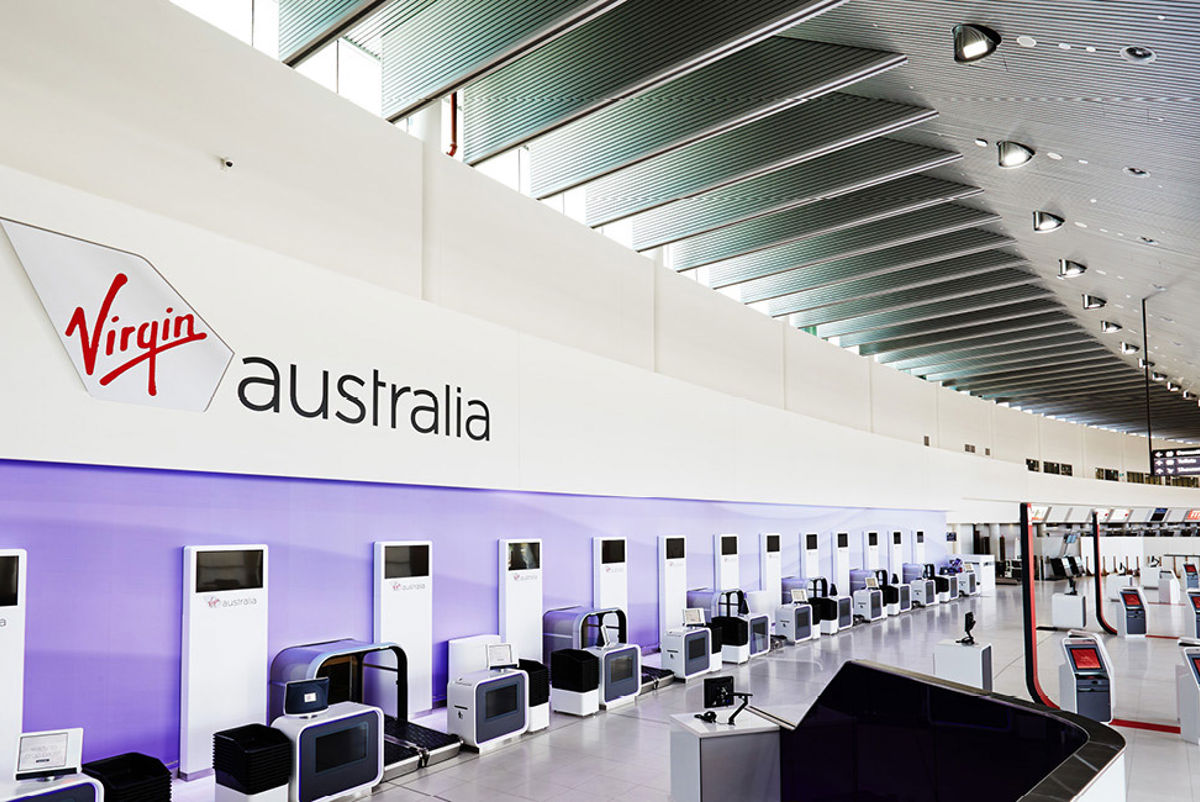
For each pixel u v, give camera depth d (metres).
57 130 6.21
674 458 13.52
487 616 10.27
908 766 5.20
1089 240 10.99
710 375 14.99
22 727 5.90
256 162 7.64
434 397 9.18
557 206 12.27
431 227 9.46
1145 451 42.53
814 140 9.30
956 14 6.07
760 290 16.41
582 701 9.83
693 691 10.83
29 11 6.11
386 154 8.99
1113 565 32.88
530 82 9.12
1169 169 7.51
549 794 7.10
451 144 10.33
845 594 19.72
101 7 6.55
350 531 8.61
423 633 9.18
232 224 7.40
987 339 20.89
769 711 7.12
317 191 8.20
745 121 8.61
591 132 10.31
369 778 6.93
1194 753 8.56
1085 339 20.56
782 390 17.44
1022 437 31.52
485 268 10.21
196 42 7.23
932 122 8.59
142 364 6.48
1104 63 5.96
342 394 8.12
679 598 13.95
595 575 12.21
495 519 10.50
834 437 19.14
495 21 7.62
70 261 6.06
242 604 7.26
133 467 6.58
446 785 7.31
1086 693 9.60
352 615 8.56
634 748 8.47
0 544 5.91
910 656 14.12
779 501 16.67
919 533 24.62
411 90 8.59
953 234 13.32
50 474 6.21
